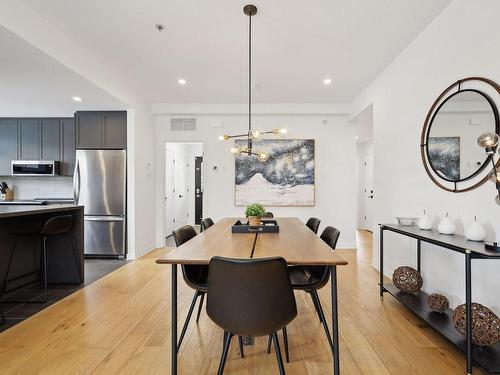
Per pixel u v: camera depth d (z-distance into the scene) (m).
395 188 3.17
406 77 2.94
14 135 4.79
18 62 2.64
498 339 1.64
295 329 2.17
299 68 3.48
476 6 2.00
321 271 2.11
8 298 2.76
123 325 2.22
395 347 1.92
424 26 2.58
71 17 2.42
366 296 2.80
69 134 4.75
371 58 3.20
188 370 1.69
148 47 2.96
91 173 4.28
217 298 1.36
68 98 3.71
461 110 2.13
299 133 5.08
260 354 1.86
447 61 2.31
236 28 2.61
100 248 4.28
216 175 5.11
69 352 1.86
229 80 3.88
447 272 2.31
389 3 2.26
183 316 2.40
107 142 4.31
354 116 4.66
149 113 4.85
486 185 1.93
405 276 2.54
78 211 3.20
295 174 5.05
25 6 2.24
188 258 1.55
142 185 4.57
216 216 5.12
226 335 1.54
